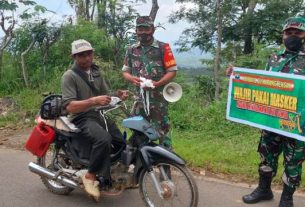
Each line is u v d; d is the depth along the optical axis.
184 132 7.88
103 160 4.47
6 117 8.65
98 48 10.61
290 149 4.53
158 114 5.14
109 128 4.72
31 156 6.57
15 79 10.10
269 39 23.02
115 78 9.48
